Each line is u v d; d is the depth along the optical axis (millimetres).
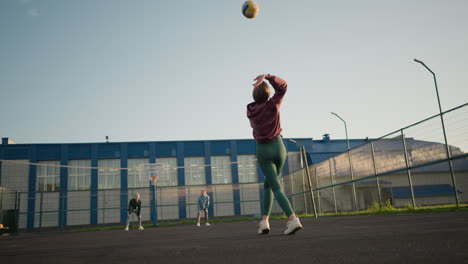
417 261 1406
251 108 3605
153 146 33688
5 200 19109
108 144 33031
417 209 10836
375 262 1444
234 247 2463
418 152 11297
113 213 27938
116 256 2322
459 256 1469
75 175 31906
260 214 27344
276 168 3639
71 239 6398
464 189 11633
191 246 2844
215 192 27891
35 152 31516
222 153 34719
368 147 14352
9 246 4590
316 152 35031
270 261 1642
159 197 26844
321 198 19109
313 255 1771
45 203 29734
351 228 4270
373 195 17188
